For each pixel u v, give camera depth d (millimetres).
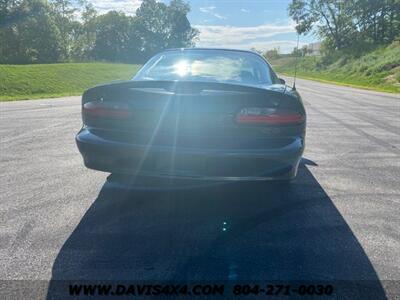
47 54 51031
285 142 2943
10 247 2662
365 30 54875
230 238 2848
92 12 71562
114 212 3305
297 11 40219
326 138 6977
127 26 84062
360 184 4211
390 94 20766
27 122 8203
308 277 2338
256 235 2904
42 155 5258
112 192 3793
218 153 2891
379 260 2557
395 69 33094
